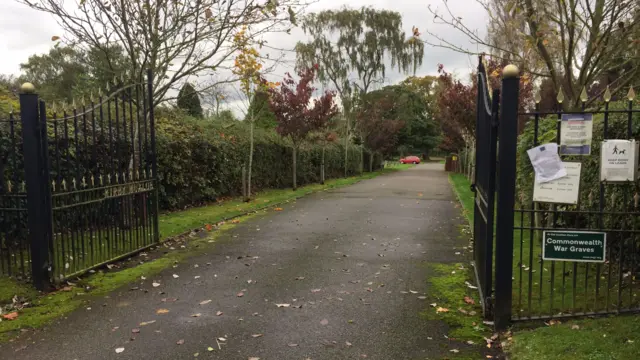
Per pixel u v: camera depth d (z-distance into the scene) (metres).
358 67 41.44
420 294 5.14
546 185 3.86
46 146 5.20
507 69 3.77
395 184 21.52
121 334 4.09
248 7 8.55
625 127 4.88
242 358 3.62
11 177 6.41
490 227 4.27
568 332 3.68
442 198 14.73
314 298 5.03
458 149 32.72
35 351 3.77
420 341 3.92
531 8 5.38
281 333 4.10
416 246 7.57
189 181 12.25
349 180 24.83
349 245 7.67
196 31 8.39
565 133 3.78
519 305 4.27
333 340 3.95
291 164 21.00
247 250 7.35
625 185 3.86
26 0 7.38
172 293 5.23
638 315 3.91
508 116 3.82
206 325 4.29
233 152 15.01
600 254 3.90
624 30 5.08
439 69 22.12
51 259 5.30
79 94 14.52
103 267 6.25
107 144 8.98
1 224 5.98
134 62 8.31
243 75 10.77
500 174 3.91
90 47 8.86
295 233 8.76
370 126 34.62
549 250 3.97
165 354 3.70
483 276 4.69
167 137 11.38
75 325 4.30
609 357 3.20
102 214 6.46
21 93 5.01
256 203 13.33
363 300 4.95
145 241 7.37
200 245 7.72
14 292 5.05
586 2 5.17
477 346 3.81
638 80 6.21
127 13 8.34
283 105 18.11
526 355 3.44
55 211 5.95
